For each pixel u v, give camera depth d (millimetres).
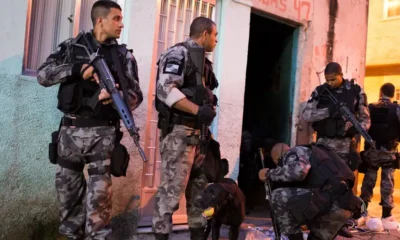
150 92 4293
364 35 7027
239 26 5094
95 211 3014
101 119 3053
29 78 3564
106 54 3082
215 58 4961
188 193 3729
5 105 3455
